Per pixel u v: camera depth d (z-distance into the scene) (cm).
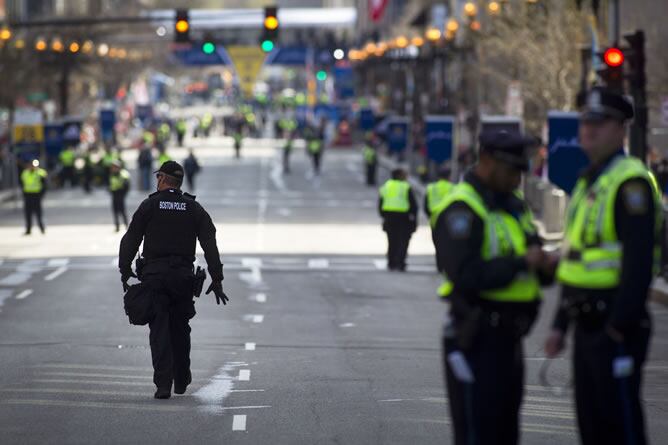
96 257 9756
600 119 2344
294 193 18200
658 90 13888
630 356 2303
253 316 6481
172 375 4169
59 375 4638
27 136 17525
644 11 14438
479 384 2330
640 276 2255
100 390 4319
